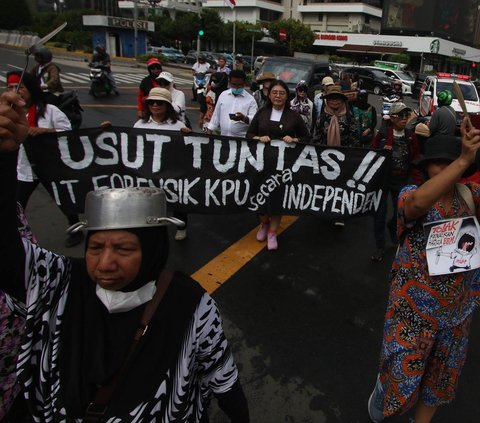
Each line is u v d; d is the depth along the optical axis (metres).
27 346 1.14
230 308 3.32
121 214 1.07
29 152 3.70
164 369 1.14
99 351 1.11
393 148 4.16
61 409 1.10
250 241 4.54
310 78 9.77
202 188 4.01
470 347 3.05
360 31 59.38
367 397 2.52
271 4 63.38
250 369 2.70
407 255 1.92
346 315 3.32
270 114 4.20
